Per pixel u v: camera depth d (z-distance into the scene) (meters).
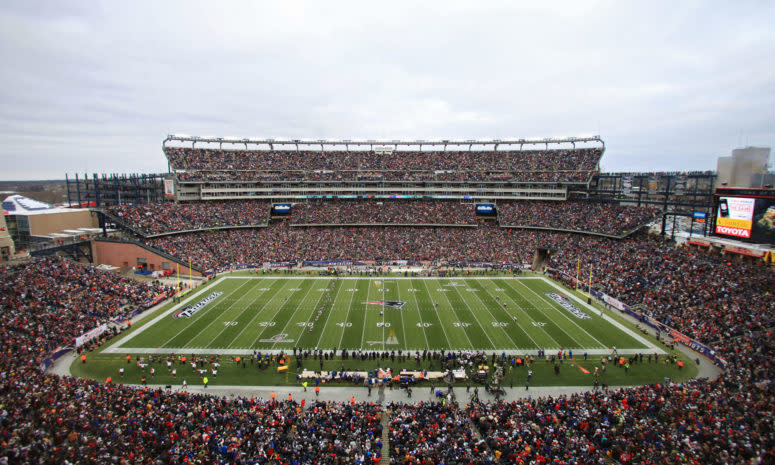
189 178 102.38
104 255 81.94
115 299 59.06
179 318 57.84
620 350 48.44
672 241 81.19
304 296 67.88
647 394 35.19
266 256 91.00
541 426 31.02
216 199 105.88
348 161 116.56
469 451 27.39
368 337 51.47
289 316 58.66
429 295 68.69
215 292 69.94
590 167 104.81
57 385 34.66
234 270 85.44
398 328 54.34
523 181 107.88
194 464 26.00
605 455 27.77
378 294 69.12
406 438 29.48
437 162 116.38
